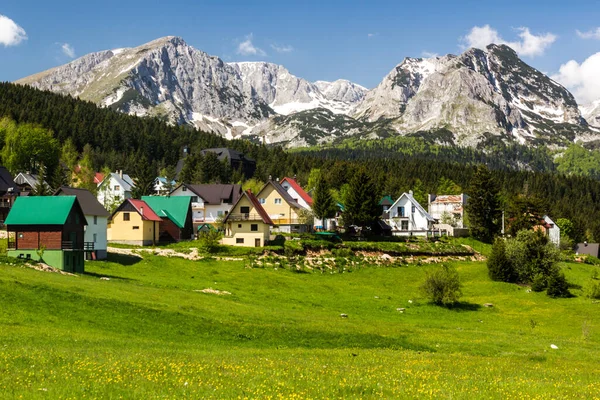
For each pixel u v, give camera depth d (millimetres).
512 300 82500
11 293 45594
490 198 138625
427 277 78188
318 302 70812
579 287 95062
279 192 127938
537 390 28484
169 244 105938
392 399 24500
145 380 25359
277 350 39750
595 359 45875
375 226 136375
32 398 21531
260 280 81000
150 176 185375
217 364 30469
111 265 79438
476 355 44719
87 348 33594
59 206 73438
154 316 46812
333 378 28531
